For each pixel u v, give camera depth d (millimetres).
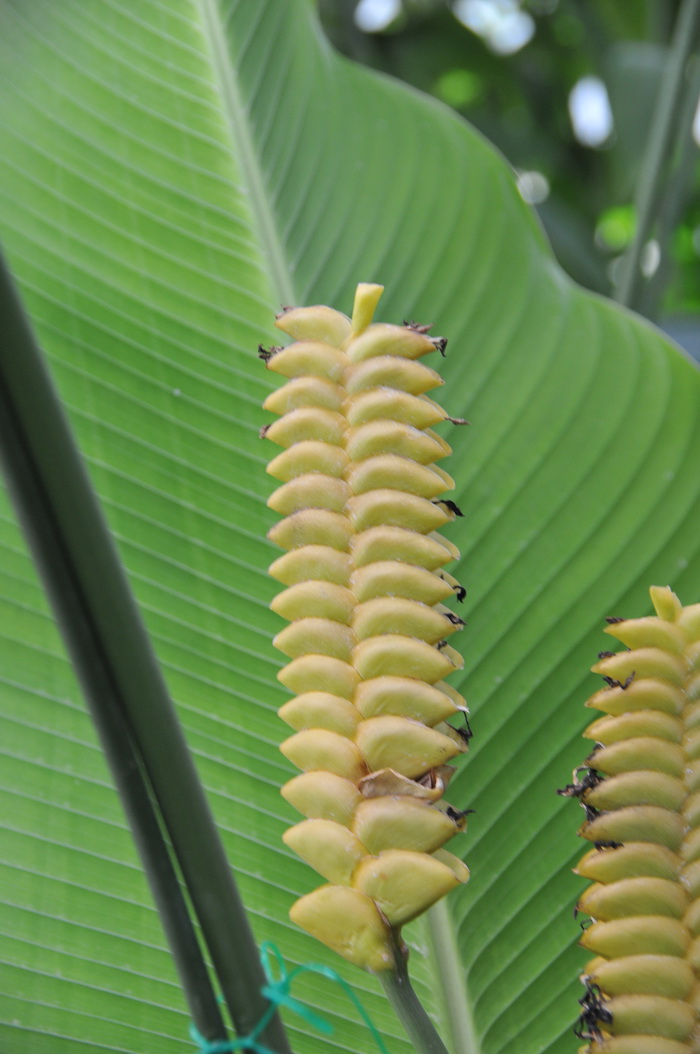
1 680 1222
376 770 962
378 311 1344
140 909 1205
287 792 966
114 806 1215
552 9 3773
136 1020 1193
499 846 1222
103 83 1384
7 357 943
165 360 1301
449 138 1399
